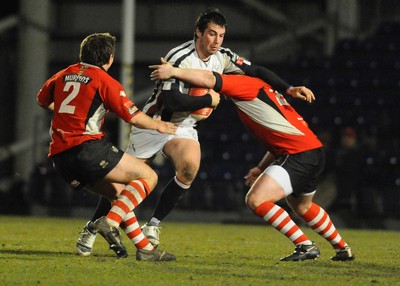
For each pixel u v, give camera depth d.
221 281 19.03
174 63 24.55
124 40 55.81
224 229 41.69
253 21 73.31
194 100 23.11
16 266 21.31
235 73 25.27
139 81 74.06
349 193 50.81
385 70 62.91
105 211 24.47
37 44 68.31
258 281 19.17
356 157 51.28
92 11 74.62
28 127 67.19
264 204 22.88
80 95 22.12
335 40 67.69
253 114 23.06
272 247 29.67
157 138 25.23
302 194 23.44
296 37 69.06
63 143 22.16
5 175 68.62
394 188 50.03
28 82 67.75
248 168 55.12
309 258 23.69
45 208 55.53
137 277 19.47
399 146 57.75
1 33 72.00
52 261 22.56
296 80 63.06
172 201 25.03
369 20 69.81
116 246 22.95
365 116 58.88
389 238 37.34
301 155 22.78
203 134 58.84
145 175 22.58
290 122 22.92
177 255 25.25
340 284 18.95
